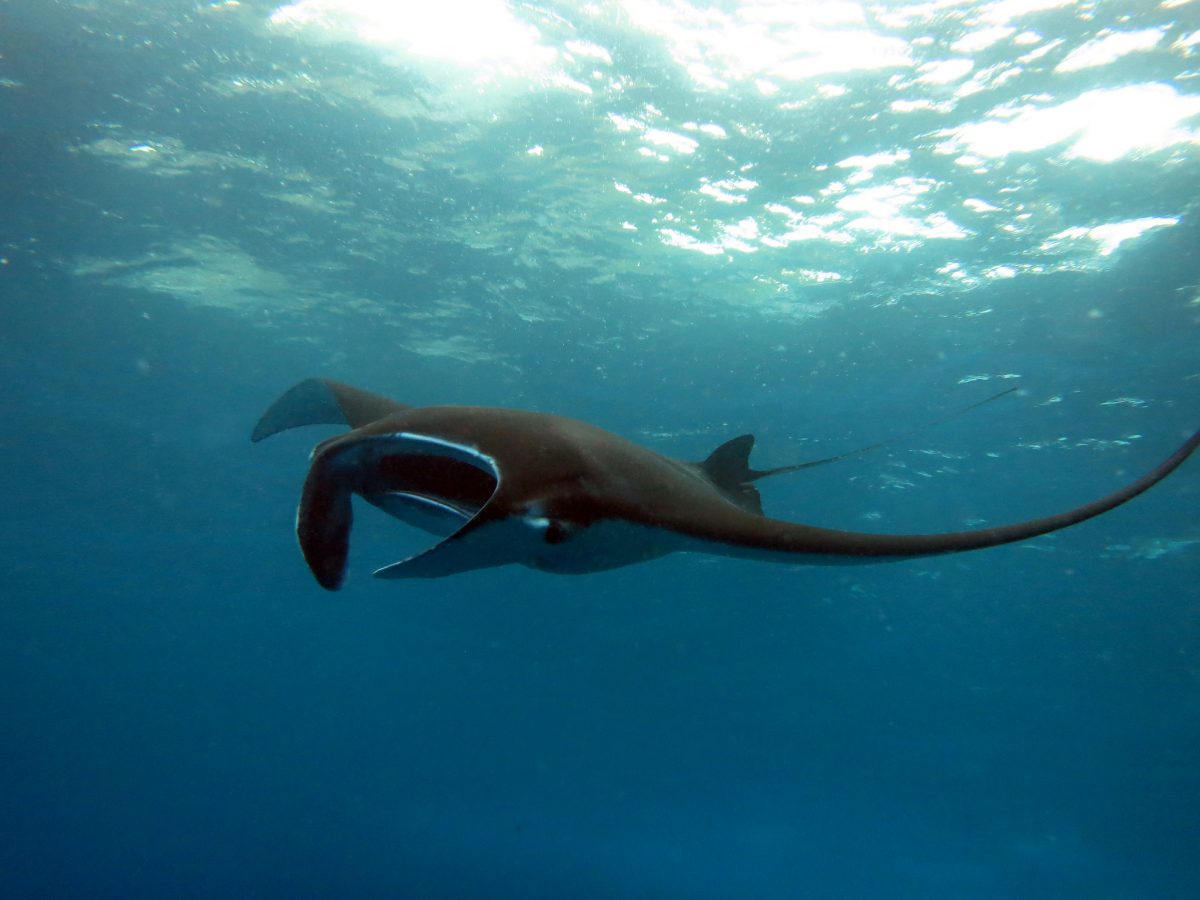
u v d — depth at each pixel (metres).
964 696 42.31
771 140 9.98
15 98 9.50
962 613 29.31
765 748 53.72
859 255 12.18
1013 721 46.31
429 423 2.68
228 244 12.38
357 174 10.94
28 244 12.20
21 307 13.86
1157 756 49.00
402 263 12.97
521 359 15.93
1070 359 13.74
